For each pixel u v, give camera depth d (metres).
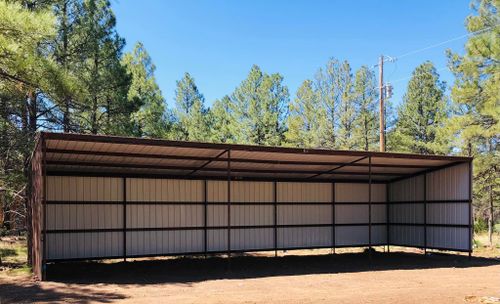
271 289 9.40
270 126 31.80
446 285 10.02
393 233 18.05
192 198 15.19
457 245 15.38
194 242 15.10
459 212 15.36
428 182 16.59
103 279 10.65
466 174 15.13
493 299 8.38
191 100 40.16
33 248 11.85
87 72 16.41
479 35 18.25
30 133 15.02
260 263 14.18
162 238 14.63
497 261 14.72
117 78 17.14
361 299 8.36
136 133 17.92
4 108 14.76
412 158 14.21
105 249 13.80
